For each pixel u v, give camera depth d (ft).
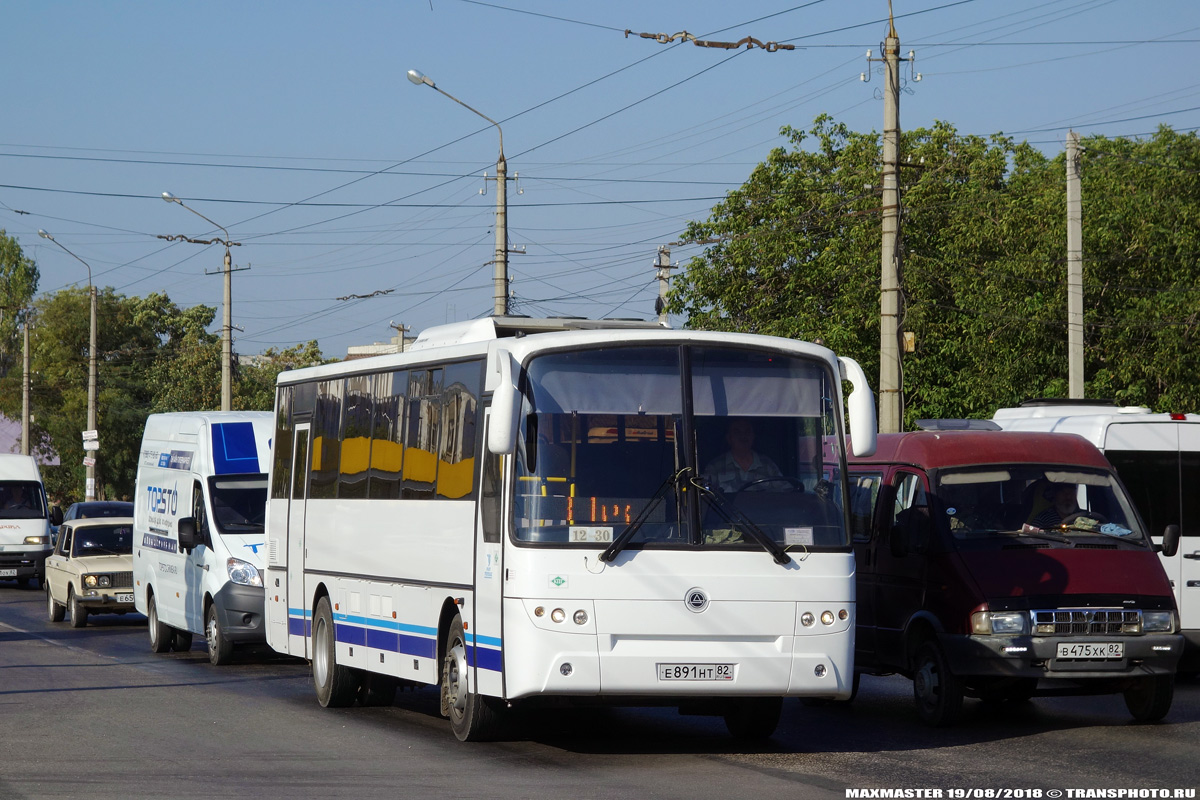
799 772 51.11
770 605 53.06
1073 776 49.90
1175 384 174.09
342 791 47.21
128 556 133.80
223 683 85.71
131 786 48.47
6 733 62.80
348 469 72.28
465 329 65.41
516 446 53.31
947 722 63.82
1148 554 65.16
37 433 383.65
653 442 53.72
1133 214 177.27
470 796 46.11
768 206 212.84
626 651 52.01
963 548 64.64
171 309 433.07
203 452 102.73
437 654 60.85
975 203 199.00
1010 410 93.09
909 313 192.85
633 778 49.78
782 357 55.72
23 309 444.14
